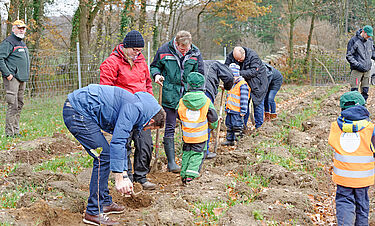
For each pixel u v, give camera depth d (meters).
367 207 3.83
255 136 7.95
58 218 3.94
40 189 4.73
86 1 14.87
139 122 3.68
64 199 4.33
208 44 35.16
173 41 5.74
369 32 9.45
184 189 5.04
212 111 5.27
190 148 5.40
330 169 5.89
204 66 6.34
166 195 4.70
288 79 20.73
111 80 4.68
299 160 6.37
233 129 7.55
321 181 5.43
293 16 21.39
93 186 3.81
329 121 8.77
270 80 8.93
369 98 12.78
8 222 3.63
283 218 4.15
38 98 13.20
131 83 4.78
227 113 7.61
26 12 16.16
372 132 3.68
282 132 8.25
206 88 6.19
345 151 3.78
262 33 37.38
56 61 13.86
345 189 3.82
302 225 4.07
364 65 9.66
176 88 5.80
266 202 4.58
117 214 4.23
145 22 17.81
